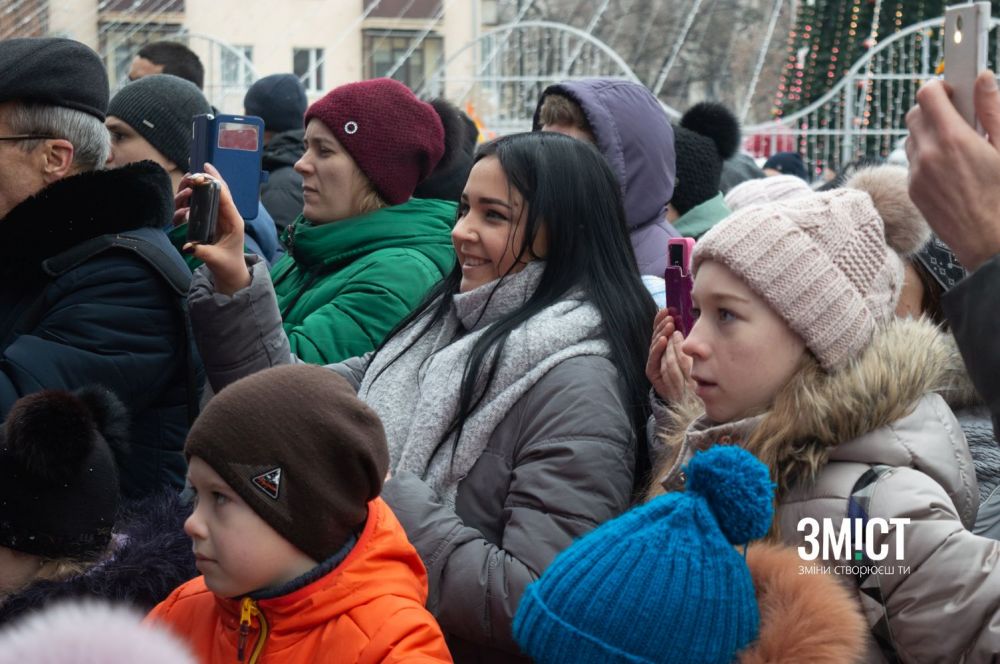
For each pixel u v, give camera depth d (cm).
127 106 384
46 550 227
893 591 179
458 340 253
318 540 184
